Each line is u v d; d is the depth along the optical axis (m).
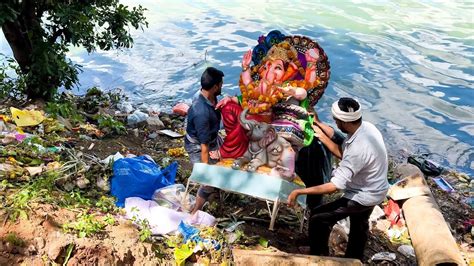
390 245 6.85
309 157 5.93
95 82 12.28
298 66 5.76
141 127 9.41
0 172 5.75
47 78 8.78
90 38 9.40
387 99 12.11
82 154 6.69
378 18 17.14
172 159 7.98
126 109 10.22
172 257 5.16
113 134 8.52
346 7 18.16
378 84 12.78
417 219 6.47
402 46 14.95
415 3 18.84
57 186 5.84
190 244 5.26
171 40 14.81
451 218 7.88
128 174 6.08
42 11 8.80
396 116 11.41
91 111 9.58
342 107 5.17
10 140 6.63
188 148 6.10
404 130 10.90
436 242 5.99
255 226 6.13
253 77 5.85
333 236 6.35
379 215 7.38
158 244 5.25
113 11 9.73
